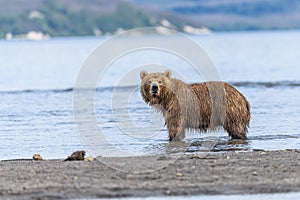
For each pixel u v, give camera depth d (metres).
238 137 65.12
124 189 43.78
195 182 45.06
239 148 60.81
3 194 42.97
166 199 42.00
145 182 45.16
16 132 73.75
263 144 63.28
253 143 63.69
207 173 47.25
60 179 46.09
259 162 50.62
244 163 50.31
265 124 76.00
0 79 158.75
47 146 64.88
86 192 43.28
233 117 64.69
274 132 70.31
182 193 43.00
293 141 65.19
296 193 42.84
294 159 51.78
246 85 131.00
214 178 45.94
